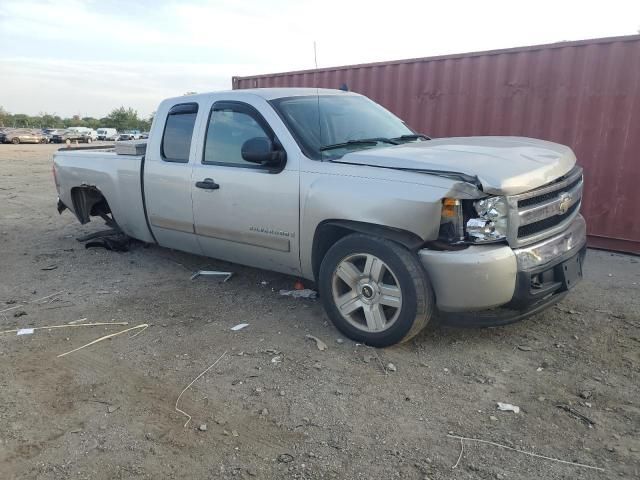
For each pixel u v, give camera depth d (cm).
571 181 398
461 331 417
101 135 6888
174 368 371
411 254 360
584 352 383
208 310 475
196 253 547
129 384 352
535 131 727
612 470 262
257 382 349
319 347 393
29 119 11062
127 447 287
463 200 346
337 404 322
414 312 359
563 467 264
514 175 346
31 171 1903
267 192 436
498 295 345
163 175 529
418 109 840
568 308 466
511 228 346
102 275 584
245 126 463
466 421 303
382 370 360
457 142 434
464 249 345
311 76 960
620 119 652
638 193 650
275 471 267
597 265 609
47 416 317
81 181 648
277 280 546
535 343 398
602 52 655
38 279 575
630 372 354
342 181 388
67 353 398
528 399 324
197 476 265
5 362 385
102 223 862
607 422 300
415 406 319
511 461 270
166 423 308
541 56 705
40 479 264
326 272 402
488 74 758
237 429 301
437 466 267
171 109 536
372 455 277
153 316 465
